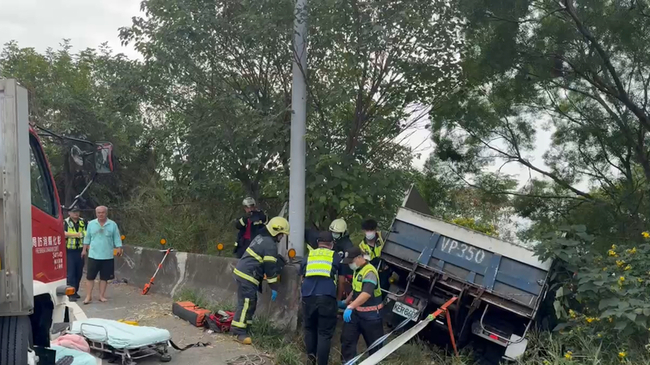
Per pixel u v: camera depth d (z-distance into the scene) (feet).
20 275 13.44
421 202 29.45
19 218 13.47
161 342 21.81
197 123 29.76
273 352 23.39
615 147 28.12
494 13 25.75
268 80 31.60
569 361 19.38
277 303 26.40
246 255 25.07
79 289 34.96
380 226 30.76
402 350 23.67
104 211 31.50
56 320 18.30
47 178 18.15
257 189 32.73
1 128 13.51
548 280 23.15
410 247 25.54
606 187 28.91
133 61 31.86
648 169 27.45
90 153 19.11
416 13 27.84
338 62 29.89
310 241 27.68
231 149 30.50
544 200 29.91
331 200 28.63
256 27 27.99
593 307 21.54
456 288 23.97
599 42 25.77
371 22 27.04
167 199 40.73
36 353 16.08
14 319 14.11
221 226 38.42
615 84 26.68
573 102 29.76
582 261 22.24
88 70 47.32
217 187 33.30
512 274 23.81
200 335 25.38
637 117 26.55
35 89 42.88
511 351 22.62
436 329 25.31
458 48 28.60
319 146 29.04
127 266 36.76
